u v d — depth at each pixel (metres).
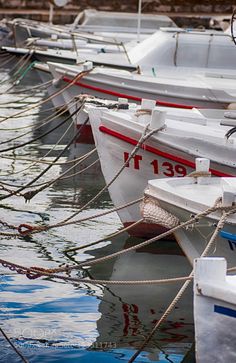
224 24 44.25
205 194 16.81
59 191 25.47
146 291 17.88
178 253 20.19
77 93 31.14
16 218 22.64
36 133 33.91
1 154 30.39
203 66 31.53
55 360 14.72
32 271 14.86
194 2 72.81
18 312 16.64
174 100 28.98
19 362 14.62
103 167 21.33
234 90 28.50
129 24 52.91
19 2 76.44
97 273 18.86
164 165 20.25
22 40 52.75
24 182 26.33
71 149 31.23
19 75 46.75
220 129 20.95
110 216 23.03
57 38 47.00
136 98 29.59
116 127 20.56
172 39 31.64
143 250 20.38
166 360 14.86
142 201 18.03
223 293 11.87
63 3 57.66
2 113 38.56
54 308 16.88
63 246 20.52
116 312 16.73
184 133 19.84
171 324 16.23
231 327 12.04
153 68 31.64
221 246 15.76
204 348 12.23
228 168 19.77
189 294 17.67
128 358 14.88
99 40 43.94
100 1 73.25
